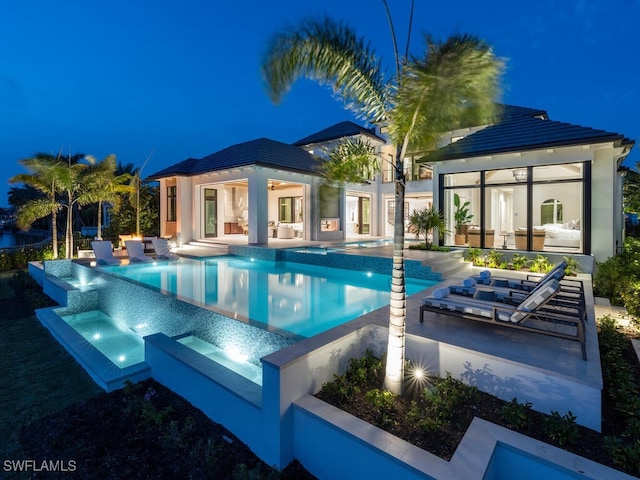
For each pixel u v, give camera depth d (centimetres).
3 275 1468
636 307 626
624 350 525
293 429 376
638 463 289
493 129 1230
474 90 377
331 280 1072
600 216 1011
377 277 1105
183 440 406
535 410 380
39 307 991
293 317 708
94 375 558
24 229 1439
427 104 374
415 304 655
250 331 588
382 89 420
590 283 866
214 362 487
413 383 428
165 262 1312
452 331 499
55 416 460
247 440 397
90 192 1475
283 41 429
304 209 1809
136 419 450
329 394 402
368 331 504
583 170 1024
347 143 461
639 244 1393
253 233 1548
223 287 962
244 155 1641
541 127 1125
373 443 315
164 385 532
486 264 1124
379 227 2289
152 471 364
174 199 1869
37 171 1380
